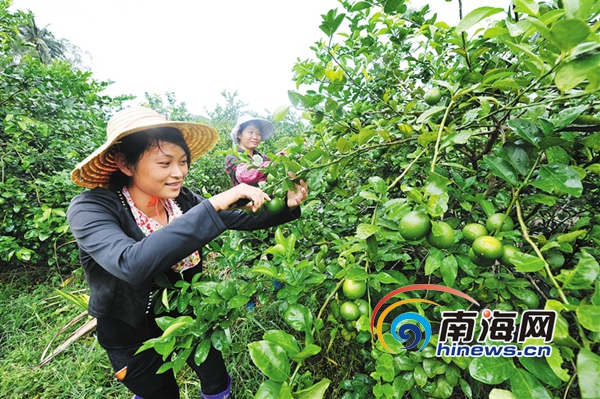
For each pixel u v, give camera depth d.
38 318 2.98
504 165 0.91
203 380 1.75
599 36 0.60
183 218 1.04
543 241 1.07
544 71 0.73
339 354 2.13
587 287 0.66
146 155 1.25
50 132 3.87
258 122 3.37
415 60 1.87
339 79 1.37
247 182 2.44
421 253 1.70
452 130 1.03
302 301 1.82
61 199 3.49
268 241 2.11
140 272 0.98
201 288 1.17
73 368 2.46
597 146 0.92
